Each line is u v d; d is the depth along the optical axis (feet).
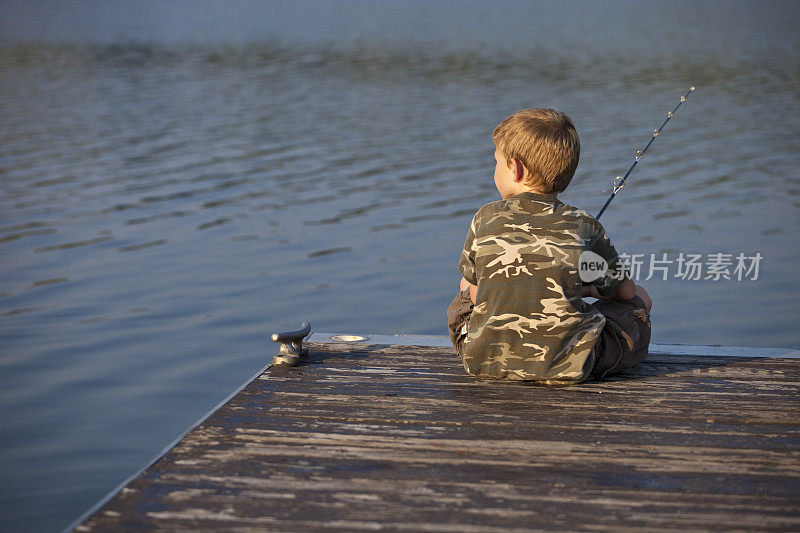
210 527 6.48
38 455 14.16
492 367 9.66
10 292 23.44
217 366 18.37
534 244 9.32
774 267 25.82
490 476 7.37
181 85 70.13
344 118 54.54
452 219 31.40
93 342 19.80
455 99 61.67
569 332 9.45
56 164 41.01
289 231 29.94
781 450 7.94
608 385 9.74
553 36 115.03
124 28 133.28
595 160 42.01
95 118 54.34
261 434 8.30
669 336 20.67
